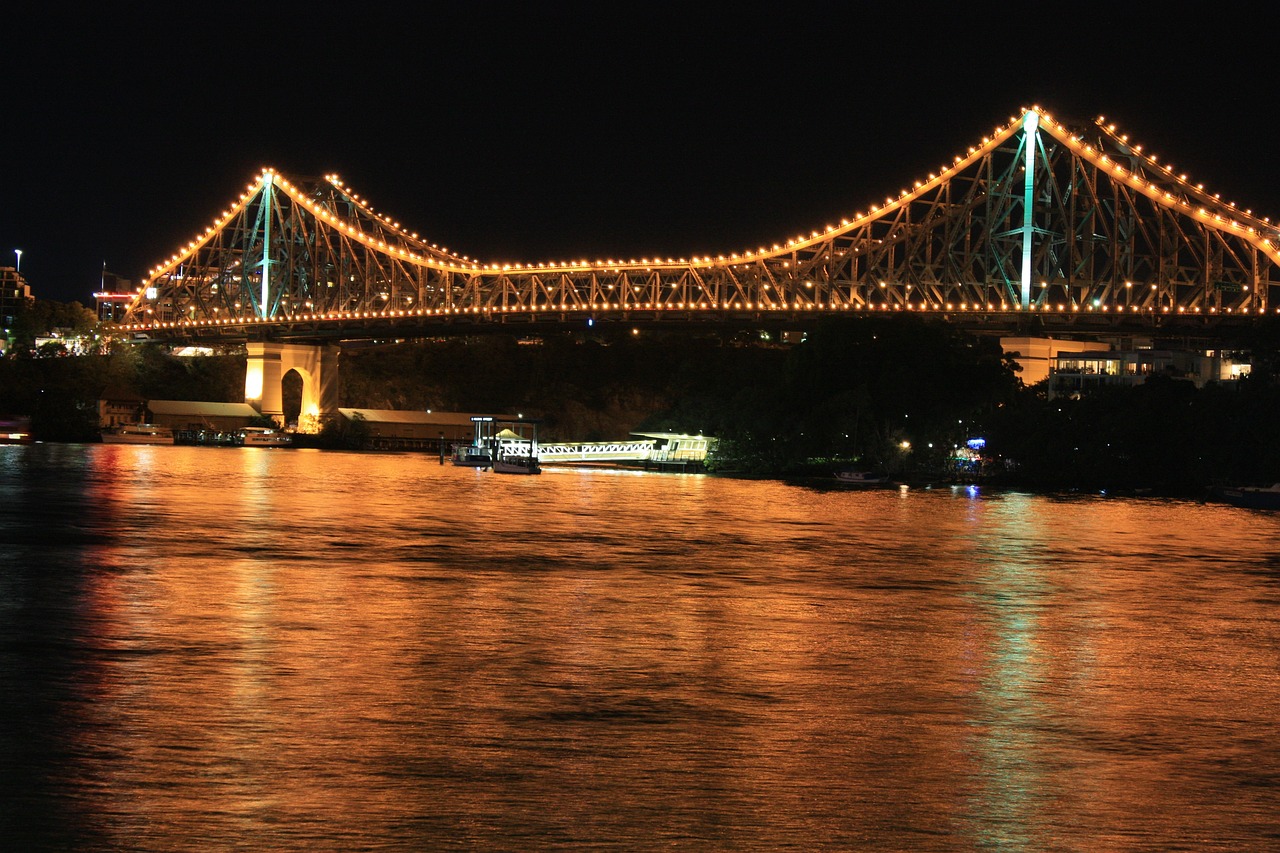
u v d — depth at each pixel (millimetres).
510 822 29953
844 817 30844
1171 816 31469
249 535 82812
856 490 143500
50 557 69312
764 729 37844
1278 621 60031
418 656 46281
